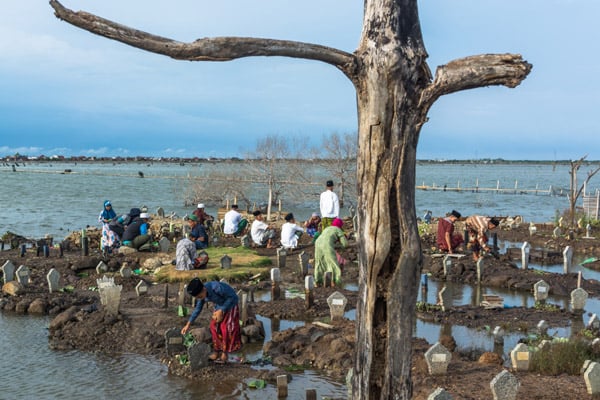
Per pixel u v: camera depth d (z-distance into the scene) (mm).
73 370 9398
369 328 3902
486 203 55000
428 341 10750
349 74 3766
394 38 3713
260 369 9422
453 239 19172
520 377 8336
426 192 71000
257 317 12477
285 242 20594
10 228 31078
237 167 44188
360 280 3973
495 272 16734
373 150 3777
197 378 9016
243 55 3461
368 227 3834
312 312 12578
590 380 7508
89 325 11047
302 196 41281
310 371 9383
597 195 30016
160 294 13828
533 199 60938
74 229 31062
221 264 16531
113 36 3225
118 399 8289
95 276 16047
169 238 22875
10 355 10086
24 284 14406
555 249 23344
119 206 46438
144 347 10375
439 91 3691
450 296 12750
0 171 120062
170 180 91125
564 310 12984
